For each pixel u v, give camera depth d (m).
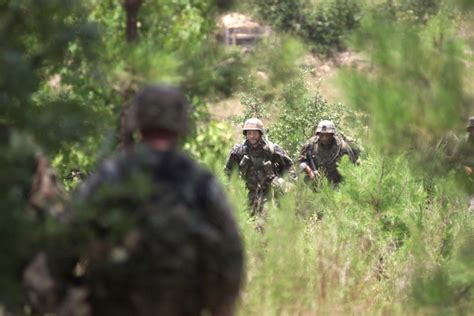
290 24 80.06
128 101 15.30
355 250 20.81
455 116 14.90
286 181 28.17
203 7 17.94
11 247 9.68
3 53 10.20
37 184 10.64
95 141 13.12
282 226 19.16
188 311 9.69
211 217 9.74
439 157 15.34
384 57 14.96
